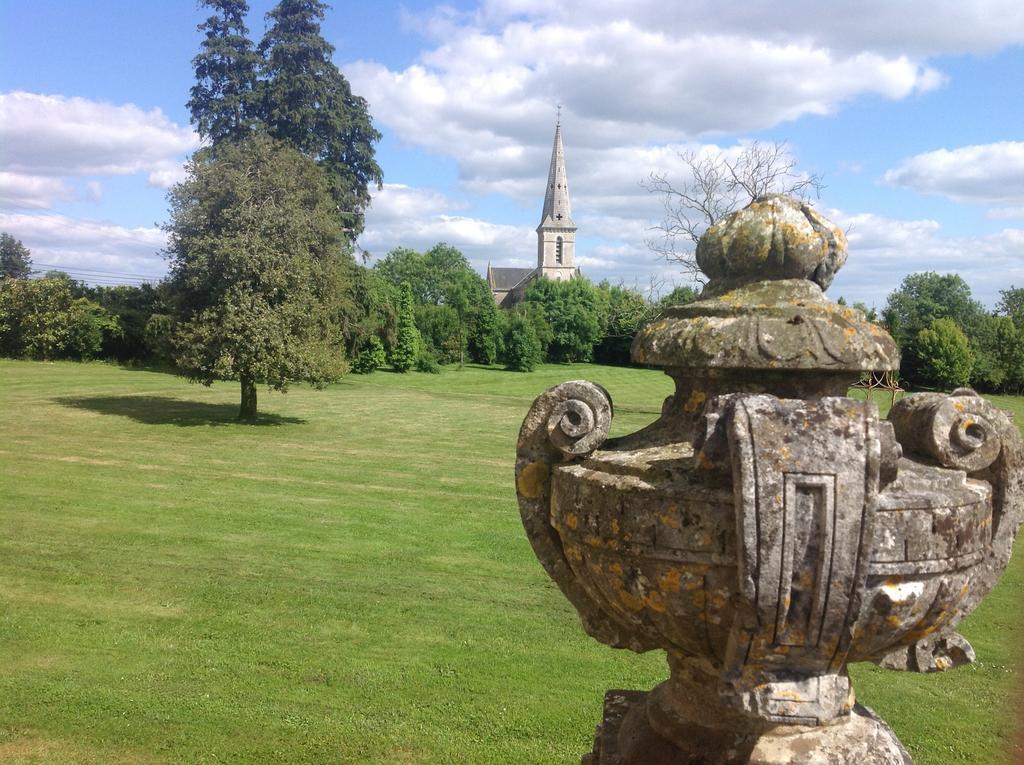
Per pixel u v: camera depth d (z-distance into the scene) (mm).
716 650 2422
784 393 2500
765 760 2506
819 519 2037
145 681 6316
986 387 40250
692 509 2211
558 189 101312
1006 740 5523
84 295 45406
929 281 56688
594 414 2619
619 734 2947
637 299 28969
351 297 31906
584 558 2533
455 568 9648
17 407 24281
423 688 6391
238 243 21141
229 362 21125
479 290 73812
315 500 13156
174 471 15227
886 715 5977
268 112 36094
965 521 2244
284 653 6980
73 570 8922
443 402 32375
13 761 5086
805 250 2570
